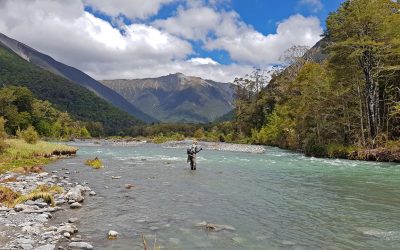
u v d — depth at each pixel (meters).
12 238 9.52
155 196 16.45
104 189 18.28
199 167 29.59
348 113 46.69
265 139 80.44
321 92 49.53
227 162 34.62
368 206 14.52
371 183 20.81
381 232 10.83
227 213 13.21
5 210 12.84
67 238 9.81
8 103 108.06
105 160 36.50
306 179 22.45
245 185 19.91
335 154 41.16
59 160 35.81
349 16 42.66
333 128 46.88
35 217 11.91
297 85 65.56
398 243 9.80
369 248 9.40
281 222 11.97
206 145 73.81
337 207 14.31
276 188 18.95
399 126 42.19
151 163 33.09
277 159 38.62
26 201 14.10
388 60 43.81
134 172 25.78
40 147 41.50
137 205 14.46
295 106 61.34
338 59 45.16
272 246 9.49
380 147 37.62
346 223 11.88
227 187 19.17
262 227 11.34
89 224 11.48
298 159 38.66
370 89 42.69
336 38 45.16
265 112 94.25
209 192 17.61
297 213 13.27
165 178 22.62
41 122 122.88
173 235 10.39
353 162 35.00
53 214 12.71
